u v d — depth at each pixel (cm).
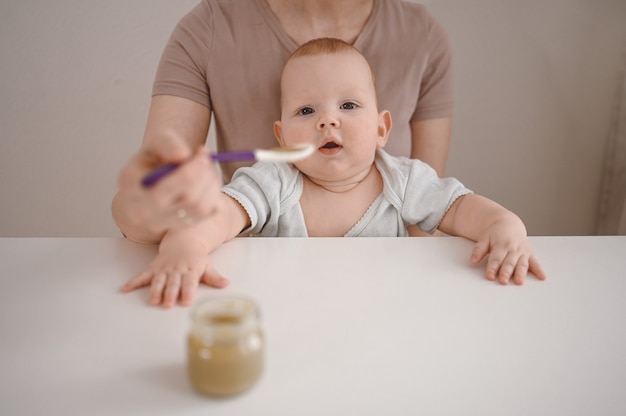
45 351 50
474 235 87
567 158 174
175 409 43
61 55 162
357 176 105
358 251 77
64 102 166
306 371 48
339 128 99
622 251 80
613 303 63
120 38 162
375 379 47
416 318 58
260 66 115
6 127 166
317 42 107
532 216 181
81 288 63
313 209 104
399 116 122
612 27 162
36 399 43
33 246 77
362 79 103
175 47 116
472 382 47
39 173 172
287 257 74
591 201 179
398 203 102
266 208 99
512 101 168
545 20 162
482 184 177
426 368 49
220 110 117
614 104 168
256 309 46
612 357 52
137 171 47
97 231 180
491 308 61
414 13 125
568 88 167
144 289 64
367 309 60
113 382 46
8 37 158
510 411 44
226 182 127
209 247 73
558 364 50
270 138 118
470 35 162
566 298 65
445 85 129
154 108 114
